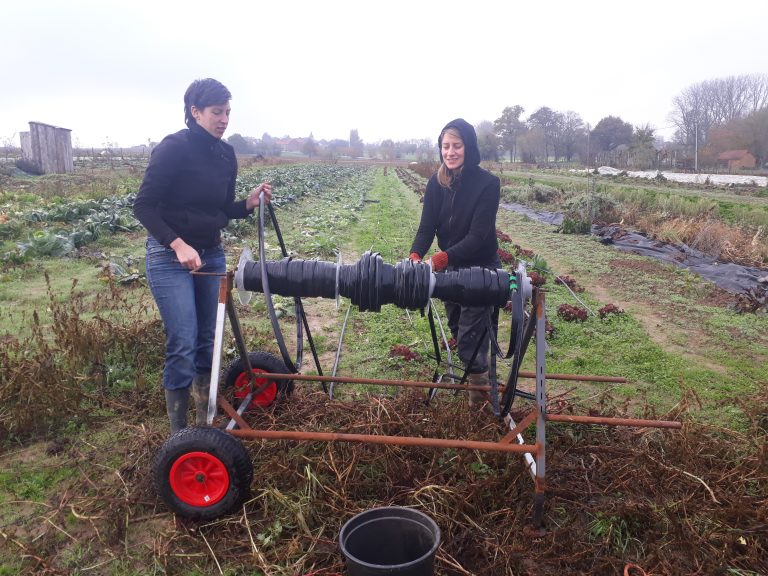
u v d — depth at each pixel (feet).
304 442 11.87
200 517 10.19
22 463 12.20
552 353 19.25
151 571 9.32
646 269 33.40
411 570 7.77
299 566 9.20
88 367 15.79
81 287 25.93
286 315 22.31
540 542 9.85
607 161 210.38
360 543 8.86
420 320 22.33
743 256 36.32
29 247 31.42
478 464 11.51
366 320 22.26
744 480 11.09
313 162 237.25
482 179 12.57
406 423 12.51
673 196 60.44
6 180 75.66
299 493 10.63
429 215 13.46
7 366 13.82
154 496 11.04
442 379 16.26
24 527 10.27
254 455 11.83
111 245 36.17
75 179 80.53
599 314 23.31
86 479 11.36
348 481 10.88
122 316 20.53
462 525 10.07
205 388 13.21
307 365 17.70
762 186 97.81
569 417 10.88
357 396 15.01
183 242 11.12
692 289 28.60
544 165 216.74
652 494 11.24
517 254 36.09
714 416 14.70
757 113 198.70
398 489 10.97
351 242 40.32
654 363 18.37
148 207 11.10
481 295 10.86
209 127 11.53
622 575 9.36
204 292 12.55
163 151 11.20
